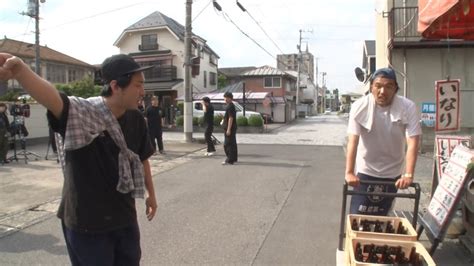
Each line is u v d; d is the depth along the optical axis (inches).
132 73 95.7
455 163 165.3
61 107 87.3
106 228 96.0
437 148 206.5
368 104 152.4
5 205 268.5
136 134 105.0
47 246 192.5
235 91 1558.8
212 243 195.8
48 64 1610.5
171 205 266.1
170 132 991.0
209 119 514.9
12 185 330.6
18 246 192.7
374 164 157.3
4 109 442.9
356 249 115.8
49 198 287.9
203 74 1686.8
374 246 116.4
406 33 547.5
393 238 120.6
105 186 96.0
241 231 213.3
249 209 256.4
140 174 103.3
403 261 112.3
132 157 100.6
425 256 107.0
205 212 249.6
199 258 177.3
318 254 181.6
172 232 211.8
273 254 181.8
